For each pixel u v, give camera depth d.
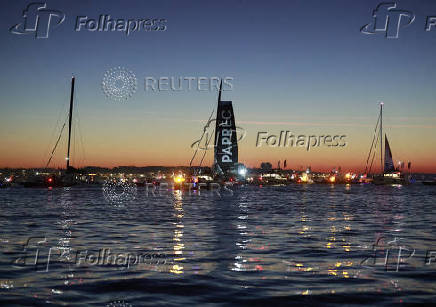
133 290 12.73
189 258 17.83
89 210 46.47
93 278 14.12
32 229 28.08
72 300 11.70
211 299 11.91
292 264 16.59
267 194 104.94
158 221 34.38
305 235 25.52
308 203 63.75
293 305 11.42
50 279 13.95
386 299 11.91
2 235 24.88
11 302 11.43
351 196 94.00
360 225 31.64
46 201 63.59
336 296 12.17
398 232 27.31
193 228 29.33
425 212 45.69
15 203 58.25
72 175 127.50
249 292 12.57
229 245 21.41
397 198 83.69
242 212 44.88
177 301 11.73
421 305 11.41
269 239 23.69
